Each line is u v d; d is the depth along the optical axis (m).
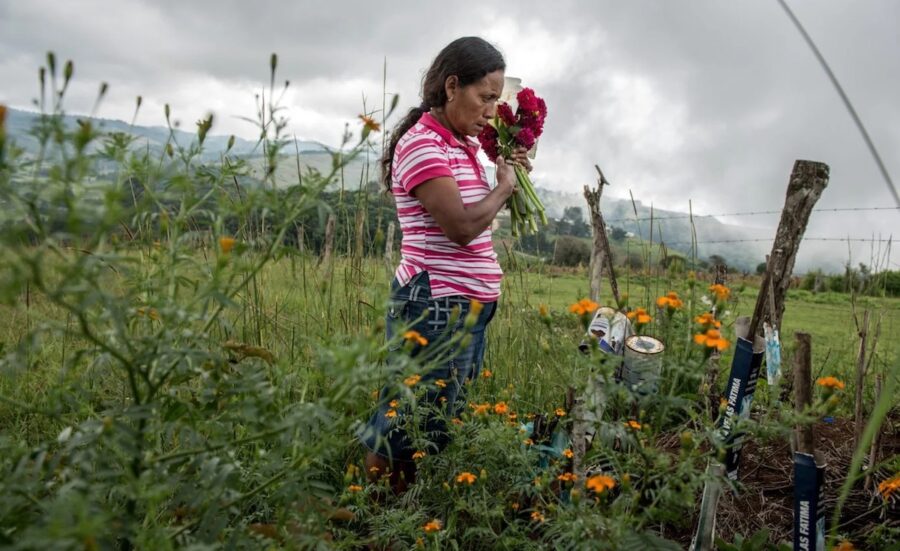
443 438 2.18
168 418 1.36
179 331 1.41
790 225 1.87
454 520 1.81
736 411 1.70
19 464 1.19
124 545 1.33
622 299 1.62
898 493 2.12
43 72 0.96
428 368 1.43
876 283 3.88
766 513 2.18
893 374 1.22
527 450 2.11
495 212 2.07
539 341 2.62
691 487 1.41
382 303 1.40
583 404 1.73
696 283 2.12
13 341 2.21
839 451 2.55
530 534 1.97
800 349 1.55
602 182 2.17
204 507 1.35
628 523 1.45
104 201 1.00
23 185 0.96
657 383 1.60
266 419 1.39
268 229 2.13
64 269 1.00
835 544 1.94
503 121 2.49
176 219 1.27
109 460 1.37
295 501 1.45
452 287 2.09
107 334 1.28
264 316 2.92
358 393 1.91
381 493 2.15
